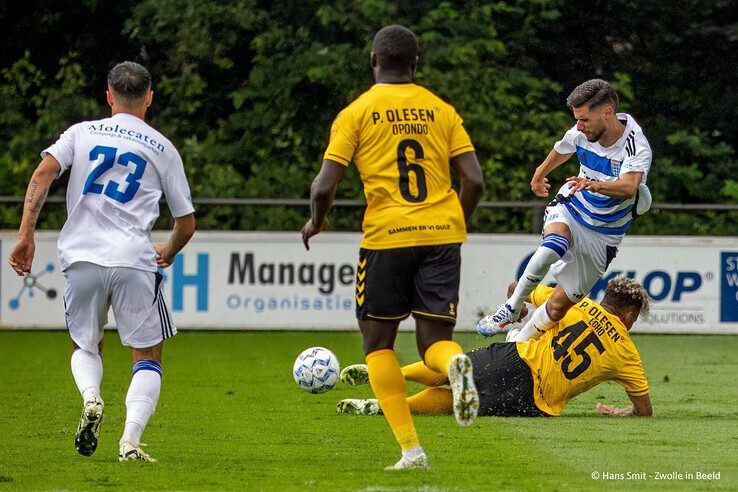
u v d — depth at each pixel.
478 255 46.84
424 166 18.09
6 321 46.91
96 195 19.39
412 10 65.00
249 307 46.84
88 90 69.25
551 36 68.44
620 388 31.30
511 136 62.53
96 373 19.39
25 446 21.41
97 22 69.12
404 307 18.16
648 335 47.91
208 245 46.75
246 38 66.38
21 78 67.00
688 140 65.44
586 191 26.50
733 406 27.98
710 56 68.38
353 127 18.09
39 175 19.36
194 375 34.69
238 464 19.39
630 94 64.62
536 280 26.38
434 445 21.50
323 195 18.08
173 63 67.00
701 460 19.91
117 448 21.27
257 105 64.50
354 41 65.31
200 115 67.94
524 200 61.00
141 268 19.39
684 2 67.62
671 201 65.31
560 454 20.52
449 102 62.66
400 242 17.84
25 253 19.53
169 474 18.28
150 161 19.69
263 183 60.12
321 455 20.47
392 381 18.45
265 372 35.56
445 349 17.45
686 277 46.62
